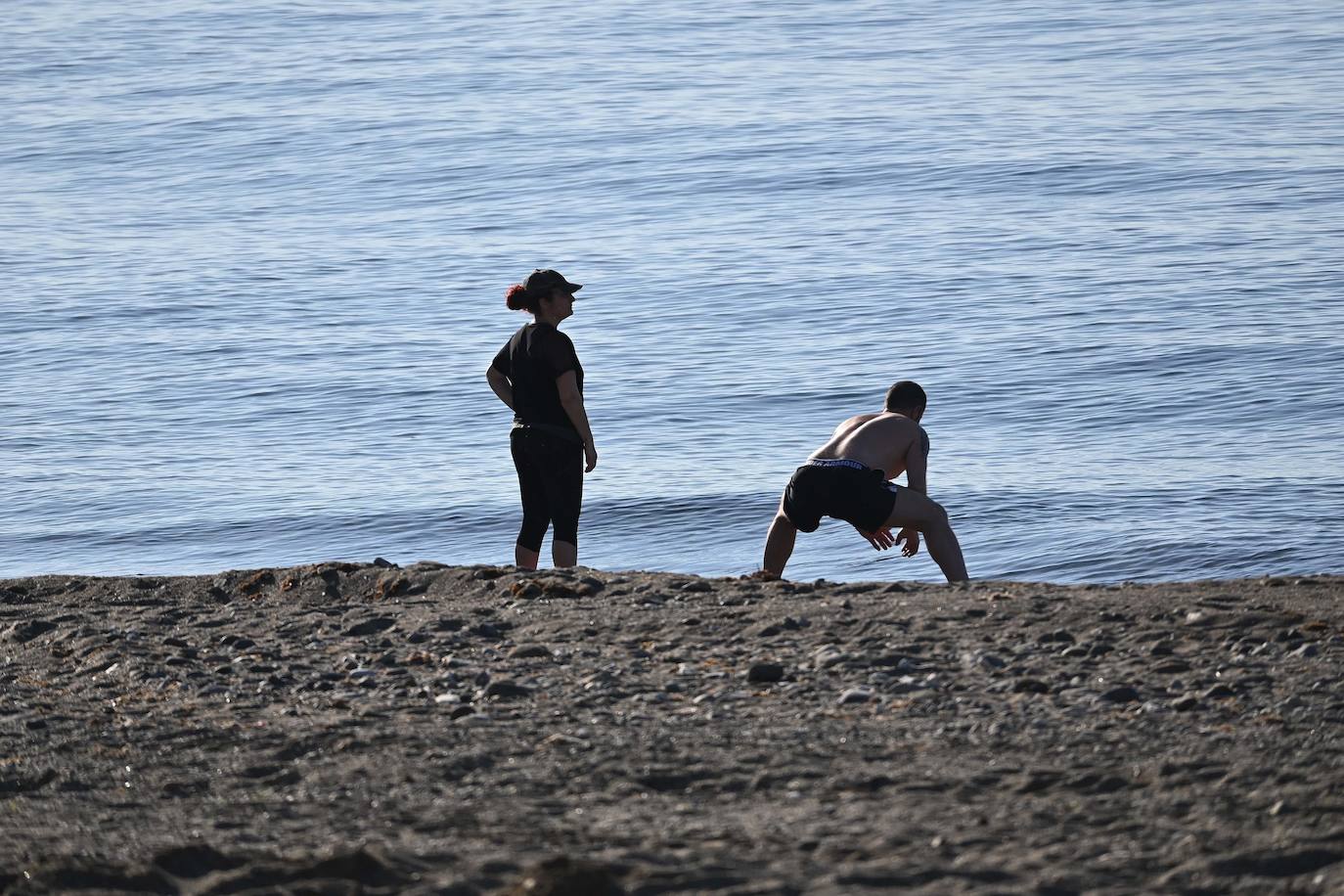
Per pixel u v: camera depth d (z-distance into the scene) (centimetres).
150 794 1914
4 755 2112
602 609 2825
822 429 8562
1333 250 12200
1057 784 1780
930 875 1492
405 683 2400
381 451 8512
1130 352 9762
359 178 17650
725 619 2691
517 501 7431
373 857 1555
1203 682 2188
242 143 19700
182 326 11706
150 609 3078
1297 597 2723
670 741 2016
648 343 10750
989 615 2612
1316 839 1548
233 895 1493
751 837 1633
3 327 11725
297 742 2088
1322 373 9050
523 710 2212
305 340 11206
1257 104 19112
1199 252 12431
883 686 2256
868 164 16838
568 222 15100
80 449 8706
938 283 12031
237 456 8500
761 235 14112
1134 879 1487
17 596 3303
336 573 3256
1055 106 19650
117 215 16088
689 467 7862
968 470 7569
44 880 1539
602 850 1612
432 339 11150
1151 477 7262
